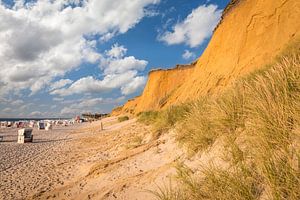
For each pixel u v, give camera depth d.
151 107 42.88
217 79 16.39
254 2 17.80
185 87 23.47
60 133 28.55
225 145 3.50
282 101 2.96
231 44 17.73
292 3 13.85
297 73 3.28
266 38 14.23
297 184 2.06
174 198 3.24
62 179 7.16
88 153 11.60
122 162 6.75
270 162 2.35
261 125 2.83
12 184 7.16
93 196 4.88
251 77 5.55
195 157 4.35
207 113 4.90
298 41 7.72
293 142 2.52
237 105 4.00
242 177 2.64
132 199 4.11
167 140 7.31
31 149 15.04
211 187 2.84
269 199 2.25
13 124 49.47
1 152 13.77
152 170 5.12
